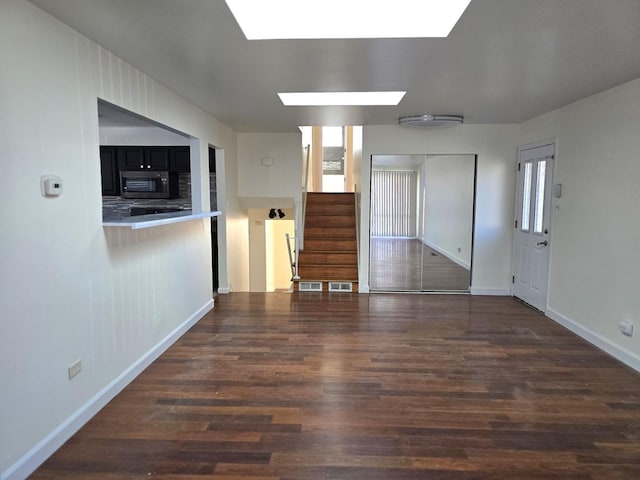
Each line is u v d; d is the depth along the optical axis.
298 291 5.73
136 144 5.82
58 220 2.15
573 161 4.02
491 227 5.48
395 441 2.26
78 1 1.91
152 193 5.87
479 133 5.35
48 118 2.07
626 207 3.27
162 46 2.50
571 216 4.06
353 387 2.89
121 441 2.24
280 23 2.31
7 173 1.82
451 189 5.50
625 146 3.28
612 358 3.40
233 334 3.97
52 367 2.12
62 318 2.20
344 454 2.15
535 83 3.30
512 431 2.36
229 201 5.57
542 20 2.11
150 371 3.12
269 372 3.12
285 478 1.96
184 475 1.98
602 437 2.31
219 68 2.93
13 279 1.86
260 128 5.57
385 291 5.71
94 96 2.46
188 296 4.11
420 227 5.59
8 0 1.81
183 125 3.85
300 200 6.01
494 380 3.01
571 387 2.90
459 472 2.01
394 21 2.27
